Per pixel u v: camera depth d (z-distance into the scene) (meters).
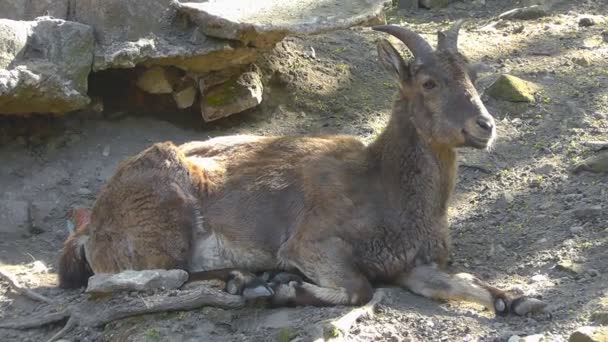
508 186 14.95
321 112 17.19
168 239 12.66
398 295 12.20
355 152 13.17
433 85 12.62
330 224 12.38
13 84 14.63
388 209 12.55
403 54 18.72
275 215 12.81
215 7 15.85
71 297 12.91
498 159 15.71
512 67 18.14
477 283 11.87
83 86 15.38
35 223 14.99
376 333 11.08
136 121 16.69
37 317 12.53
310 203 12.60
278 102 17.30
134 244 12.74
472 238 13.76
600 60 18.20
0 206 15.05
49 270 13.93
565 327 10.95
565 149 15.60
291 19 15.82
